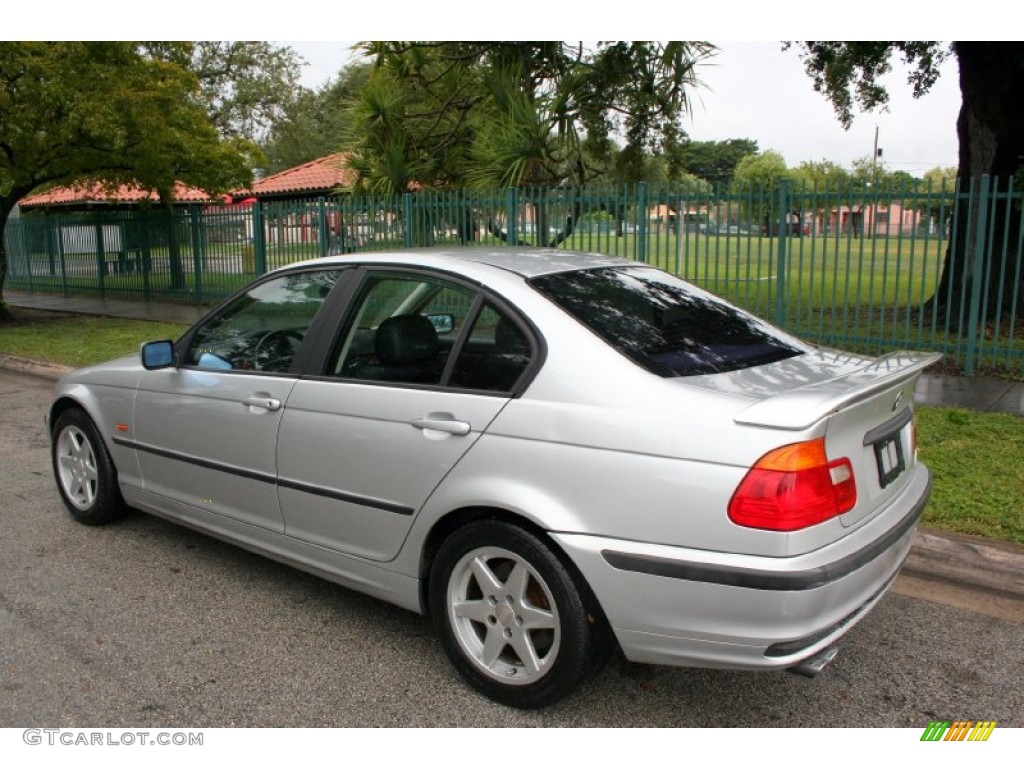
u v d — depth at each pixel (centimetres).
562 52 1234
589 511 288
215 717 317
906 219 919
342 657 361
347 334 373
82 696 331
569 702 327
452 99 1311
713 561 267
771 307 1091
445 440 323
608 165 1328
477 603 324
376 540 351
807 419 262
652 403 285
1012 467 564
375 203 1312
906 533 310
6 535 504
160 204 1856
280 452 382
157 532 508
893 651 368
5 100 1248
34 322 1545
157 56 1672
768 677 346
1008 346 875
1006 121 1131
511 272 346
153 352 433
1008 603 414
